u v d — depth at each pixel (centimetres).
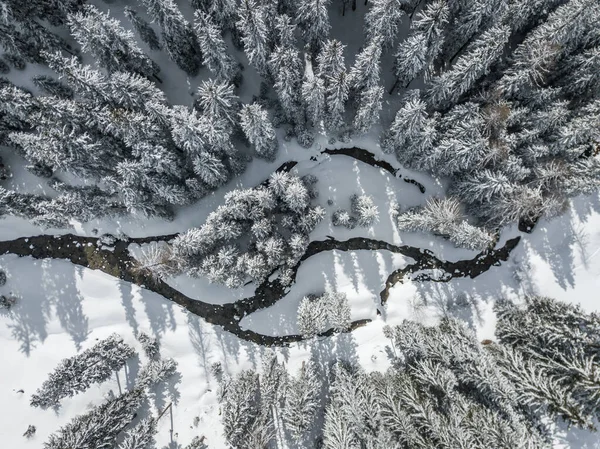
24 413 3541
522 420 2956
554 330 3000
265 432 3300
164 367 3541
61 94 3478
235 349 3700
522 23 3247
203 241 3291
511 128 3312
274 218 3475
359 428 2945
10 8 3117
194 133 2905
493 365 2944
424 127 3095
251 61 3253
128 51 3167
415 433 2812
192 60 3512
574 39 3069
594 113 3122
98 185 3634
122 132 3031
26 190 3672
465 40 3269
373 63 2952
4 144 3494
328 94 3195
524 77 3016
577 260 3669
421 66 3130
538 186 3281
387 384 3152
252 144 3494
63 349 3659
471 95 3309
